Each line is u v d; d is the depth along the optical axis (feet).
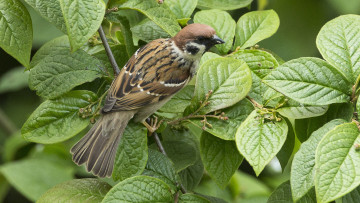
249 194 29.50
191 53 23.41
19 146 30.30
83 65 22.11
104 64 23.81
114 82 22.48
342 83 19.76
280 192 20.94
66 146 29.58
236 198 29.04
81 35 19.03
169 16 21.84
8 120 37.32
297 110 20.36
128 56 23.76
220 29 24.29
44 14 21.91
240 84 21.20
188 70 23.59
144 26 24.89
